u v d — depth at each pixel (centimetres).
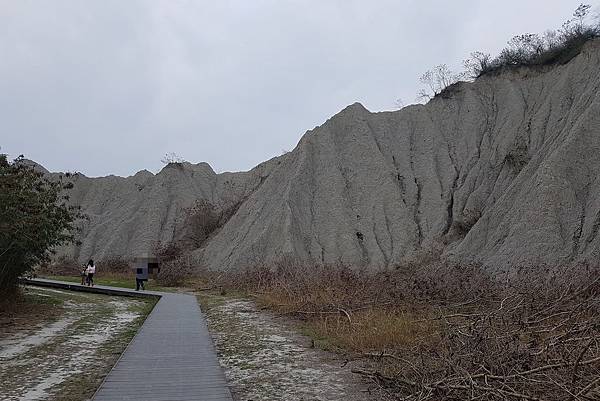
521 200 2502
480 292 1255
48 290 2512
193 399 645
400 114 4216
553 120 3086
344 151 3978
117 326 1441
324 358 960
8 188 1466
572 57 3516
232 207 5009
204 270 3528
